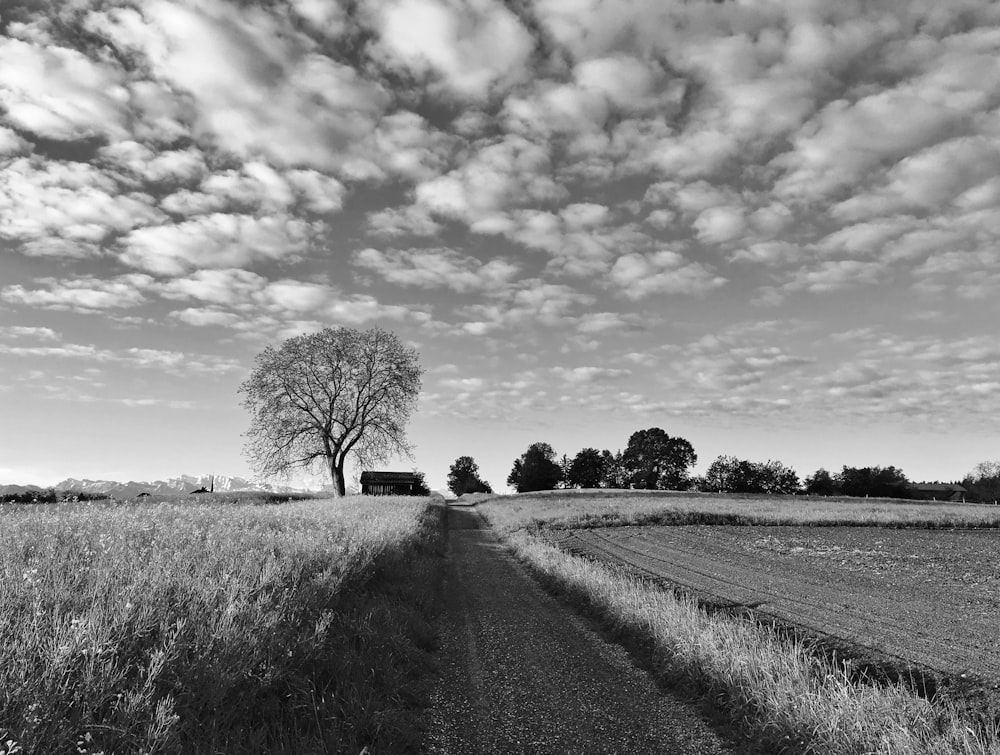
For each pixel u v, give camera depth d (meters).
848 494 130.12
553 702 7.64
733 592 13.88
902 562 20.11
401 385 64.44
